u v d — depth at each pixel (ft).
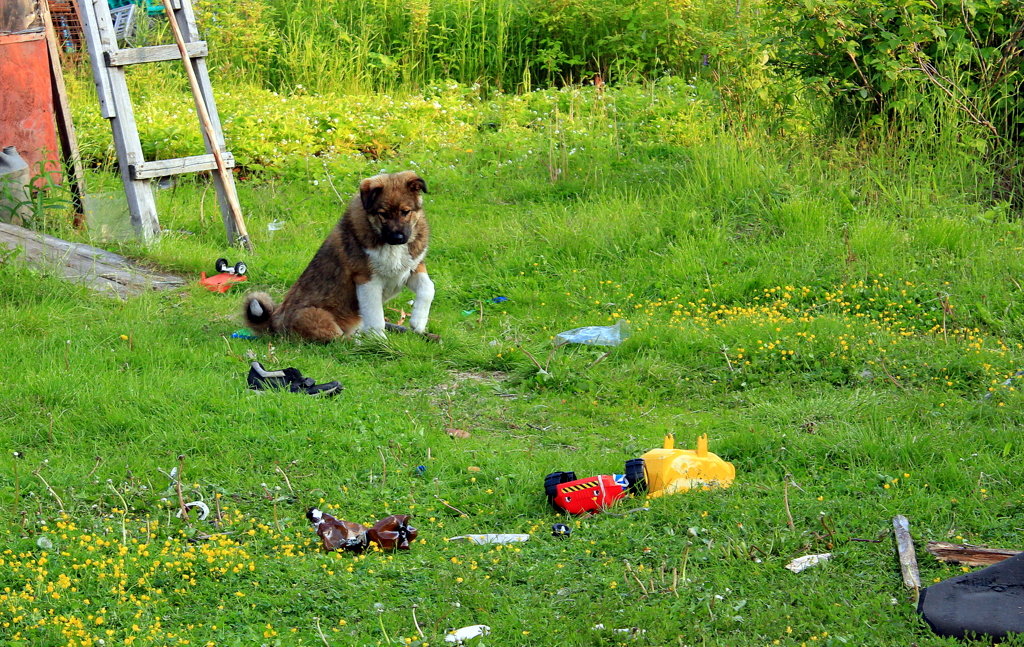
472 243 44.21
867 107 48.91
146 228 43.70
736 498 21.31
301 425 25.55
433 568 19.11
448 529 21.21
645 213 44.98
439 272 41.37
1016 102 46.83
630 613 17.04
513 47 75.82
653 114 59.47
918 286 36.68
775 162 47.29
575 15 74.18
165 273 41.06
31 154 43.57
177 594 17.89
